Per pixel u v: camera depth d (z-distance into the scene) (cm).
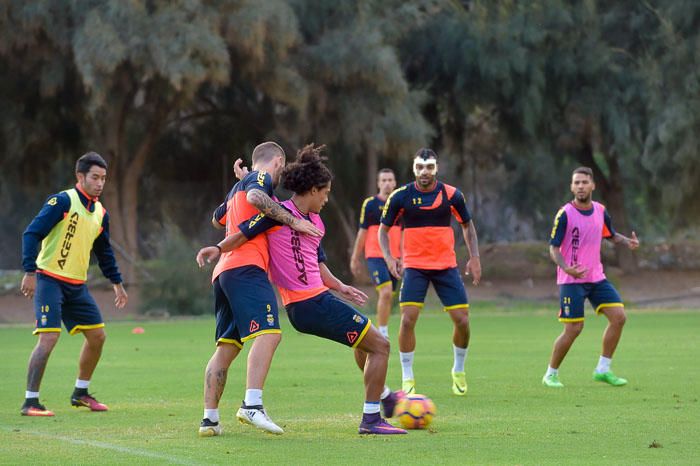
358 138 11462
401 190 3794
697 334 6856
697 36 11494
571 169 15638
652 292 12850
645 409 3256
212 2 10181
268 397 3644
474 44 12406
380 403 3034
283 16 10494
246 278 2711
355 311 2742
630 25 12588
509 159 15800
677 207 12169
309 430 2842
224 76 10025
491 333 7194
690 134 11481
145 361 5219
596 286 3981
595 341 6306
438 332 7331
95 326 3331
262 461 2325
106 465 2286
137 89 11306
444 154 15700
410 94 11769
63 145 12325
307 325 2736
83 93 11056
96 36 9531
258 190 2664
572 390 3819
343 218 12838
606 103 12588
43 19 9906
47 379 4344
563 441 2614
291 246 2727
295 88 10875
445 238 3753
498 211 18125
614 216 13912
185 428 2902
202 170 13975
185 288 10050
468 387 3944
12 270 14288
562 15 12325
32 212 14325
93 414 3238
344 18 11769
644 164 11944
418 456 2389
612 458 2353
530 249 15212
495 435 2723
